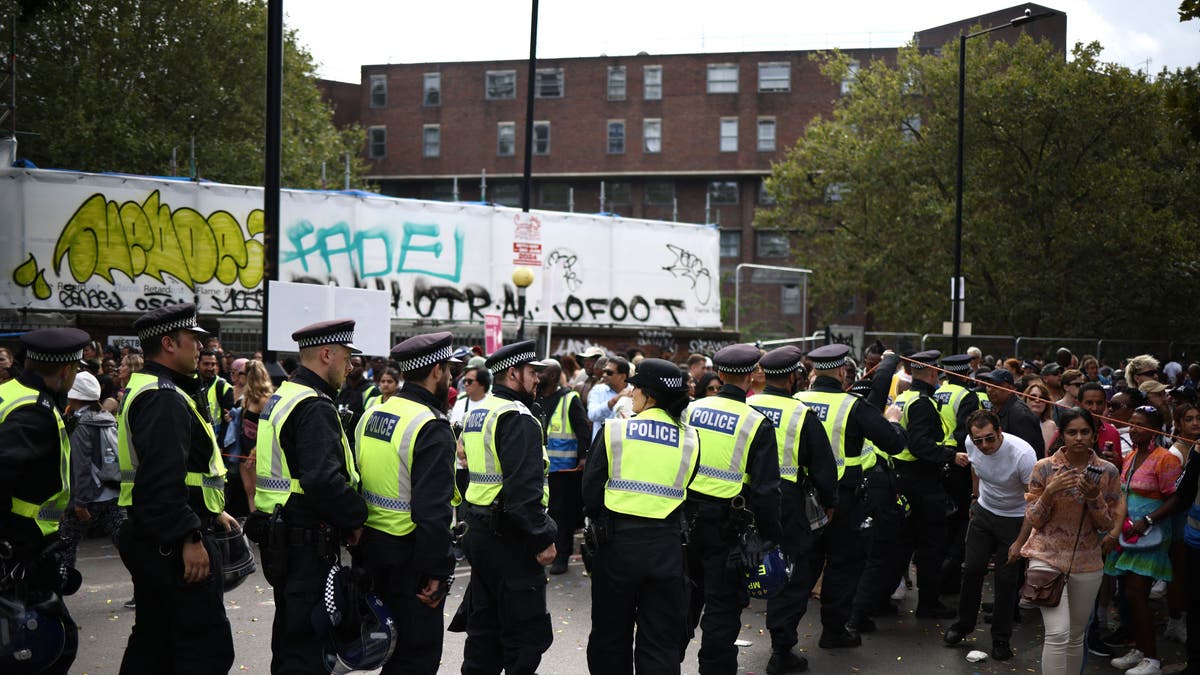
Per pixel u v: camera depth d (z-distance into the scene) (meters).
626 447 5.70
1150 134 29.48
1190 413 7.24
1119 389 11.20
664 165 54.28
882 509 8.09
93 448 9.54
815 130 34.78
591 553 5.75
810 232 36.06
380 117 56.72
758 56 53.69
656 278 23.89
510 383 6.10
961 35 21.91
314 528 5.09
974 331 30.95
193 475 5.32
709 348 24.50
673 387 5.77
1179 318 30.48
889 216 32.09
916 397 8.49
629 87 54.62
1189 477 6.98
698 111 54.09
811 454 7.05
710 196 54.31
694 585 6.53
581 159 54.91
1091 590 6.17
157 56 30.83
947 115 30.09
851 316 51.00
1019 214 29.75
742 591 6.29
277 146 10.71
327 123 41.47
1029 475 7.20
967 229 29.53
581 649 7.52
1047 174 29.78
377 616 5.12
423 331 20.75
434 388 5.48
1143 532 7.09
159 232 18.14
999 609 7.38
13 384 5.18
